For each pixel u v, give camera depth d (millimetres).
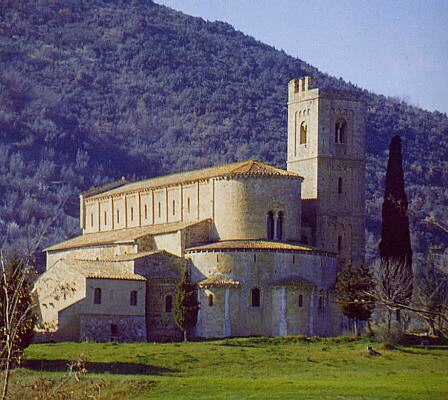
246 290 150000
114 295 148375
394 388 104562
